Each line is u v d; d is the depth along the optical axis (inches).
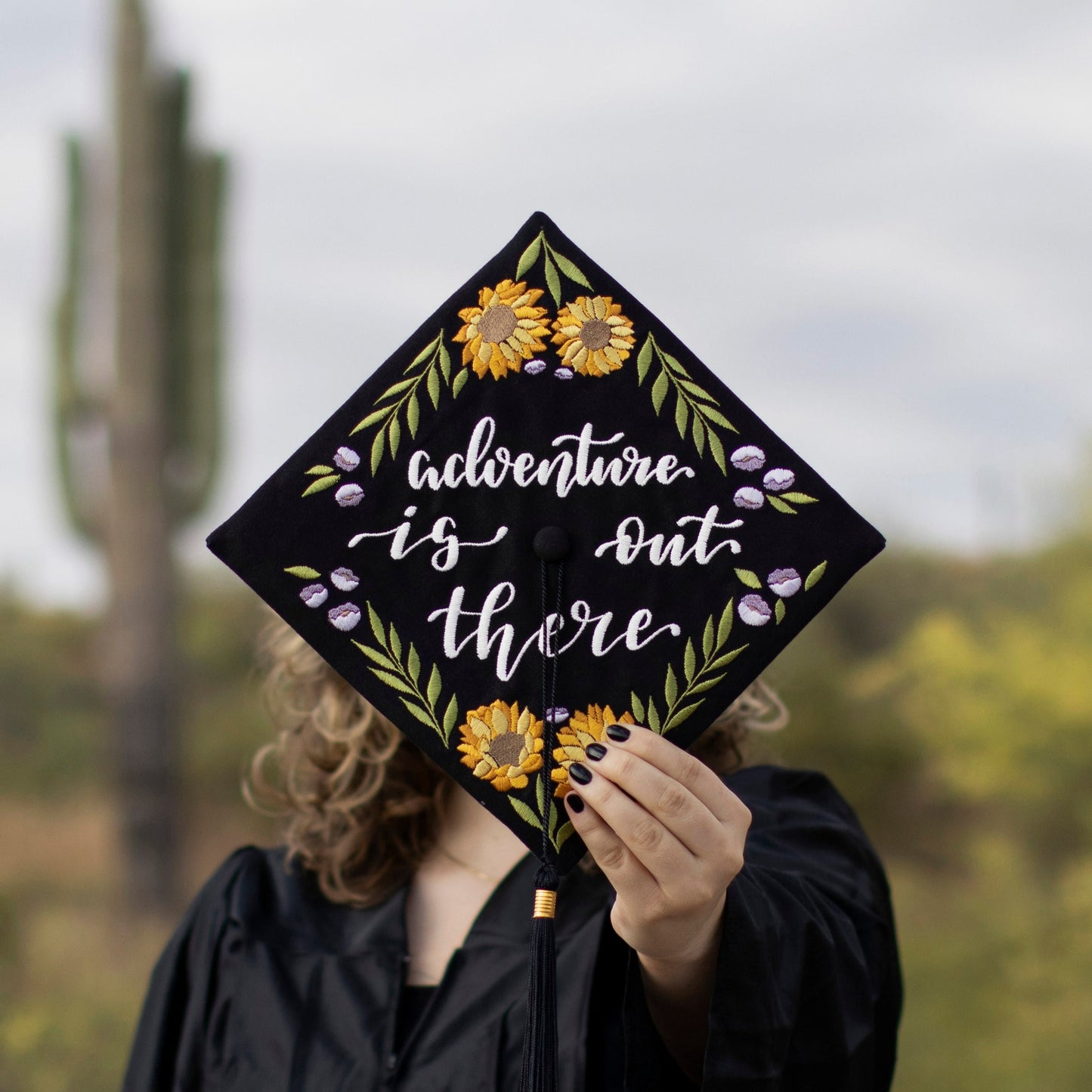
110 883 390.9
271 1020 58.1
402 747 63.4
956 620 370.9
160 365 371.9
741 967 44.7
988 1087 238.8
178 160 375.9
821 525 47.6
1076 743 334.6
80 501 380.2
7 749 556.1
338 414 49.2
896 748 470.6
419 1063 54.3
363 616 47.6
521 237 50.5
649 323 49.8
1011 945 284.7
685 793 40.8
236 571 47.9
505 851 61.0
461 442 49.0
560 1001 53.5
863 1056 50.2
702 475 48.3
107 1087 214.2
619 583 47.6
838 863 57.0
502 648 47.4
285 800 67.3
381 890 61.9
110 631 370.3
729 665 46.8
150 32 368.2
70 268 374.9
